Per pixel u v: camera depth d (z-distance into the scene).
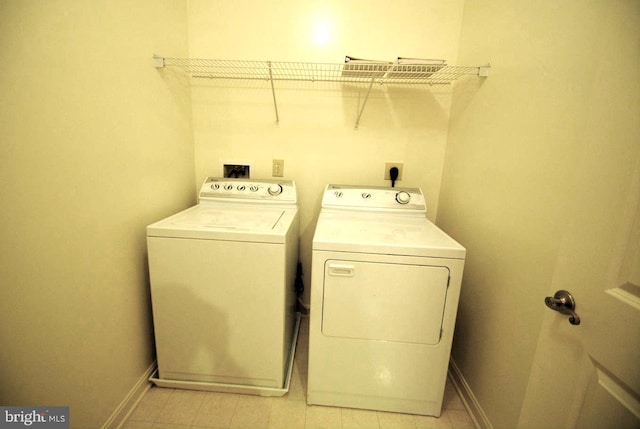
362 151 1.69
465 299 1.38
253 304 1.19
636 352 0.54
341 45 1.54
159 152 1.34
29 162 0.74
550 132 0.85
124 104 1.08
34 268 0.77
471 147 1.35
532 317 0.90
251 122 1.67
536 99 0.92
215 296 1.18
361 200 1.53
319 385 1.22
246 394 1.31
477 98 1.31
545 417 0.76
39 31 0.74
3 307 0.71
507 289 1.04
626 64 0.58
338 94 1.62
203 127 1.68
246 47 1.56
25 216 0.74
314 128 1.67
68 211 0.86
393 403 1.23
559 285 0.72
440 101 1.62
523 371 0.93
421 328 1.11
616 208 0.58
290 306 1.44
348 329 1.14
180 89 1.52
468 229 1.36
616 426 0.57
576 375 0.67
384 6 1.50
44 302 0.80
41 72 0.76
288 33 1.54
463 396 1.32
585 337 0.64
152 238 1.13
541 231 0.87
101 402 1.04
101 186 0.98
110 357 1.07
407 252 1.05
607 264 0.60
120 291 1.11
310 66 1.56
